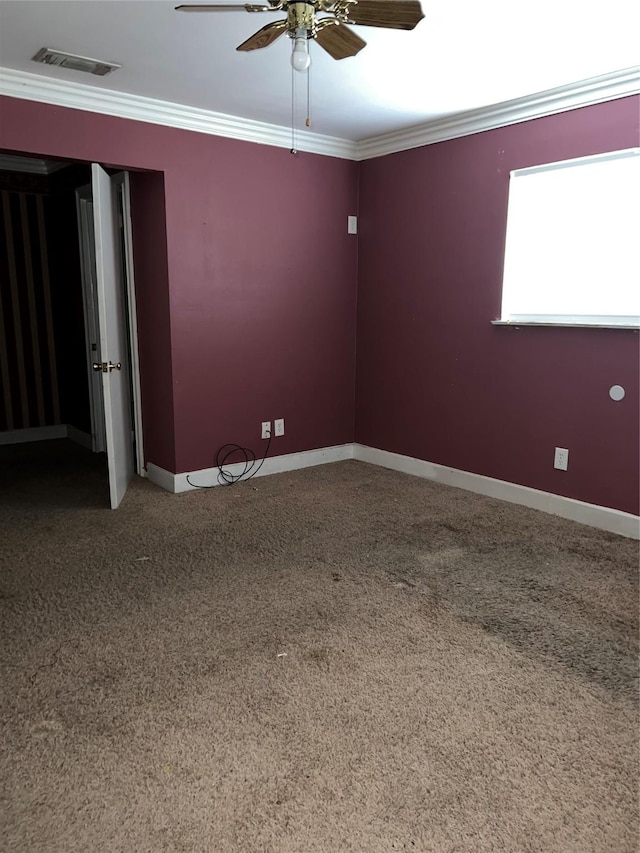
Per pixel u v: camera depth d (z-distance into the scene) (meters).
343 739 1.84
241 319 4.21
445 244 4.06
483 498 3.98
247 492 4.11
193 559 3.05
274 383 4.46
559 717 1.94
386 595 2.70
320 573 2.91
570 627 2.45
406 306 4.39
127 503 3.88
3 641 2.32
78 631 2.39
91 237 4.81
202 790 1.65
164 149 3.69
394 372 4.57
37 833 1.52
